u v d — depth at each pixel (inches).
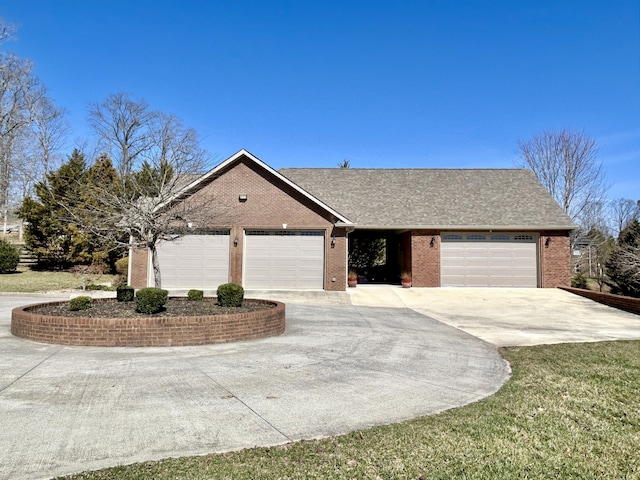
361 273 1047.6
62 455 155.6
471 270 836.6
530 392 244.1
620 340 414.9
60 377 252.7
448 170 1005.8
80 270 941.2
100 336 338.0
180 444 167.5
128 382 245.9
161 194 490.9
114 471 144.2
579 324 518.0
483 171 1001.5
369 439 174.6
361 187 940.6
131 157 1336.1
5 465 147.3
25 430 177.0
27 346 332.5
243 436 176.7
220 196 741.3
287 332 416.8
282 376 266.1
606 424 196.1
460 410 212.1
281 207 747.4
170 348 338.0
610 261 781.9
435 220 838.5
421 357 328.5
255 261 752.3
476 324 509.0
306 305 634.8
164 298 394.0
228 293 442.6
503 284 836.0
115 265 947.3
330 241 749.3
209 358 307.4
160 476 141.1
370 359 316.5
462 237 840.9
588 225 1396.4
